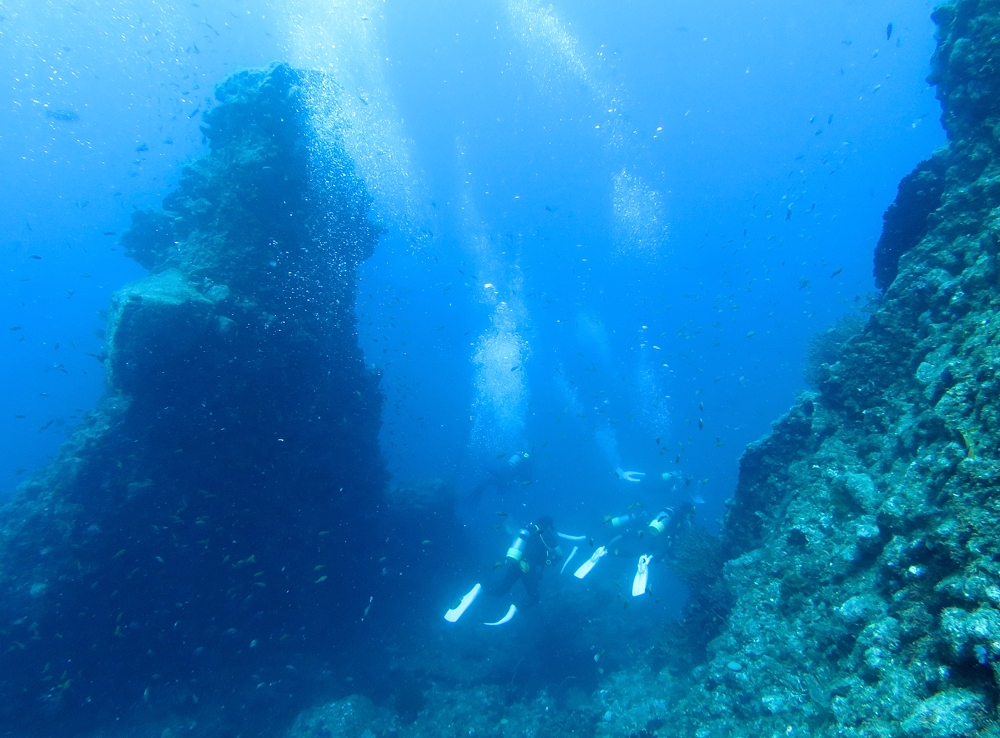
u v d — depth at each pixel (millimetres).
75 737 5812
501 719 7121
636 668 7273
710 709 3809
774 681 3410
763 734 3080
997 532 2084
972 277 3688
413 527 10383
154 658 6309
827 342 7000
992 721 1701
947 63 5109
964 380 2760
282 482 7035
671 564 7582
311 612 7480
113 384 5746
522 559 8320
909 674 2180
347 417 8133
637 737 5340
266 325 6770
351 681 7512
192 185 8008
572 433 25000
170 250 7609
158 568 6137
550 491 20453
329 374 7859
